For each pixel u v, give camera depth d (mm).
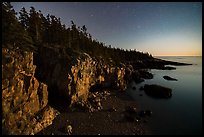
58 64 39938
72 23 74250
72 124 29094
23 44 35531
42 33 56312
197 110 37844
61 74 38594
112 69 56781
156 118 33188
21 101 25734
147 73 86562
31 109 27594
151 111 36844
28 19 53312
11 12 35875
